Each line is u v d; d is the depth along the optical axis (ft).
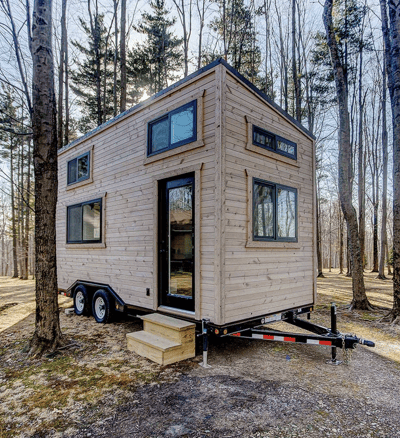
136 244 16.57
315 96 45.93
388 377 11.06
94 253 20.31
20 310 24.17
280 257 15.24
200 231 12.62
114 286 18.20
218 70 12.44
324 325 19.01
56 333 13.78
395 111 19.86
